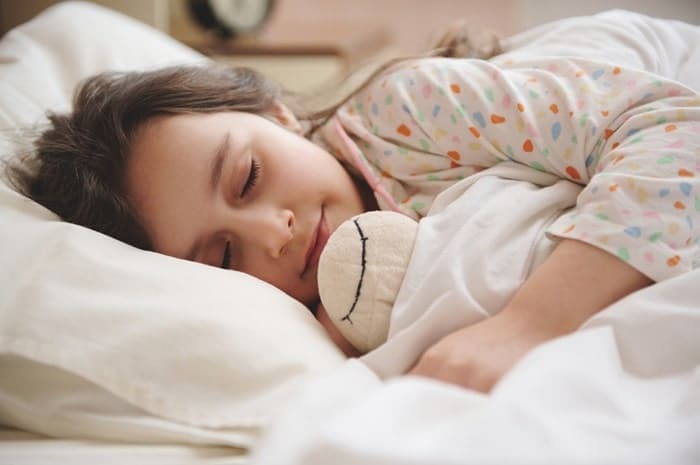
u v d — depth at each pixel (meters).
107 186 0.85
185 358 0.60
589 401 0.45
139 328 0.61
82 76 1.19
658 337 0.56
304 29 2.85
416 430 0.41
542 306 0.61
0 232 0.68
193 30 2.29
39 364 0.62
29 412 0.61
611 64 0.78
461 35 1.08
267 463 0.38
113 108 0.88
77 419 0.60
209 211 0.80
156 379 0.59
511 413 0.39
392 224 0.69
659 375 0.55
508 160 0.79
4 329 0.60
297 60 2.12
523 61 0.85
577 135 0.74
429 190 0.85
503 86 0.79
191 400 0.59
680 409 0.47
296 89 2.05
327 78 2.12
